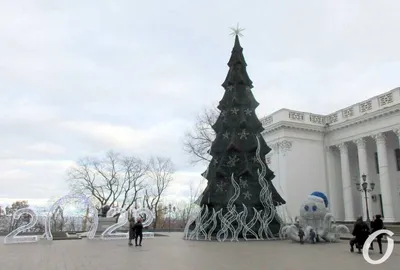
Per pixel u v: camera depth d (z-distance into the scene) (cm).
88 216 3678
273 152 4447
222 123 2623
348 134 4197
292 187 4138
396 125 3656
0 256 1546
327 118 4525
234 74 2711
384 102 3825
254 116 2630
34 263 1283
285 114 4334
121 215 3184
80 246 2122
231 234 2270
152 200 6538
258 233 2286
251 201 2364
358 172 4466
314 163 4362
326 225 2169
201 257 1390
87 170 6047
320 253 1514
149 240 2559
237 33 2883
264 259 1308
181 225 6988
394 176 4081
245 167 2425
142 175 6406
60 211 3228
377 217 1620
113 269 1096
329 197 4331
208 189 2445
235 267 1104
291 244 1998
